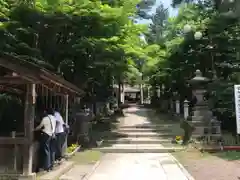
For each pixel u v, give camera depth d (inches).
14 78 174.6
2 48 277.3
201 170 210.2
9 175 174.2
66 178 190.4
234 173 193.8
